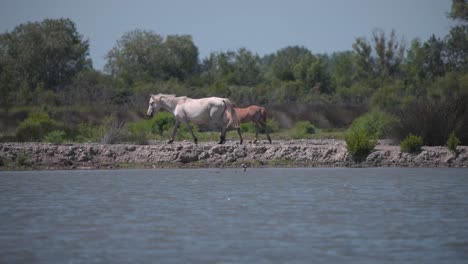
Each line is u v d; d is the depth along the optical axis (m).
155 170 73.62
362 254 34.22
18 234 38.78
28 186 59.25
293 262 32.75
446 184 60.22
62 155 78.75
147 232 39.28
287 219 43.06
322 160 79.88
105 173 70.69
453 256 33.84
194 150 80.00
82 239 37.59
